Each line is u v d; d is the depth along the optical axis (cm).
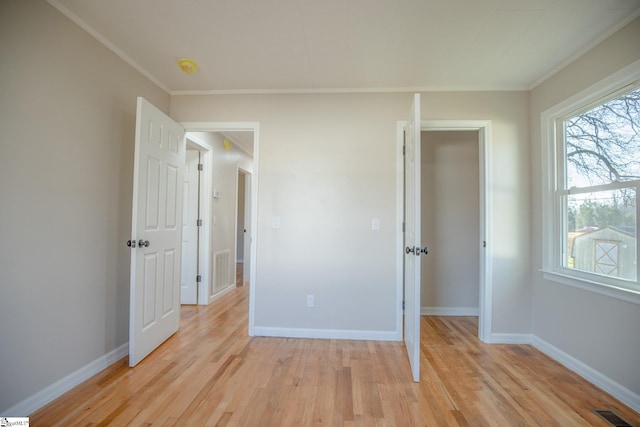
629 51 183
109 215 219
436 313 357
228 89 289
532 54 224
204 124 291
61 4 178
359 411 168
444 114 278
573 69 226
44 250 171
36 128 166
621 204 192
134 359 216
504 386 196
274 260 284
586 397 184
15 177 156
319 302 280
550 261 249
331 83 274
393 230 278
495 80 265
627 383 179
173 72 258
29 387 163
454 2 172
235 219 479
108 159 218
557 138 248
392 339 274
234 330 293
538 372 215
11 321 155
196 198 387
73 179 190
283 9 180
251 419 160
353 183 281
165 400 176
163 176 253
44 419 158
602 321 196
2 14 150
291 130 287
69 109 186
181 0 174
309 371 212
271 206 286
